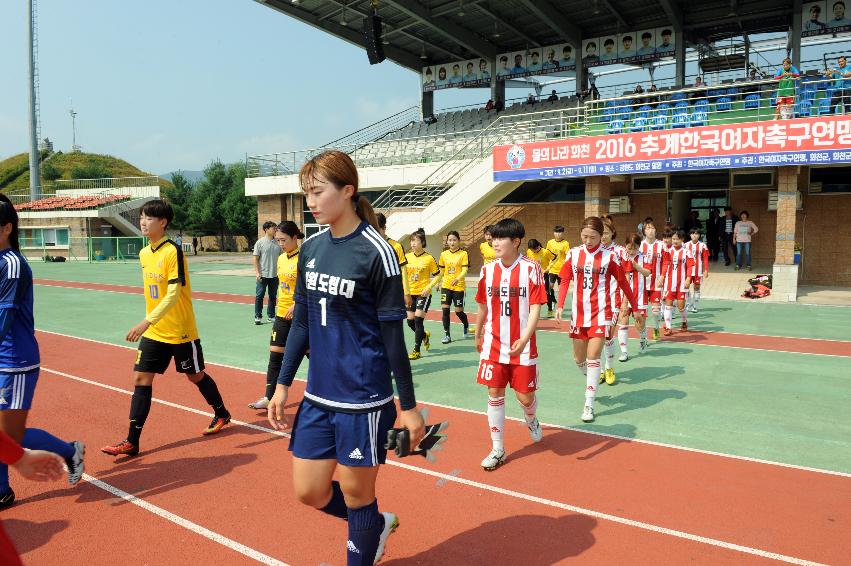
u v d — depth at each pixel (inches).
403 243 840.3
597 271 230.8
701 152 606.9
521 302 183.5
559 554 134.2
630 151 650.2
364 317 105.5
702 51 1136.8
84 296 692.7
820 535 142.3
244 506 159.8
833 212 722.8
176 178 2222.0
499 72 1249.4
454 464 187.6
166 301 185.8
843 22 884.6
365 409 105.3
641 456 194.2
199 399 262.8
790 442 207.2
